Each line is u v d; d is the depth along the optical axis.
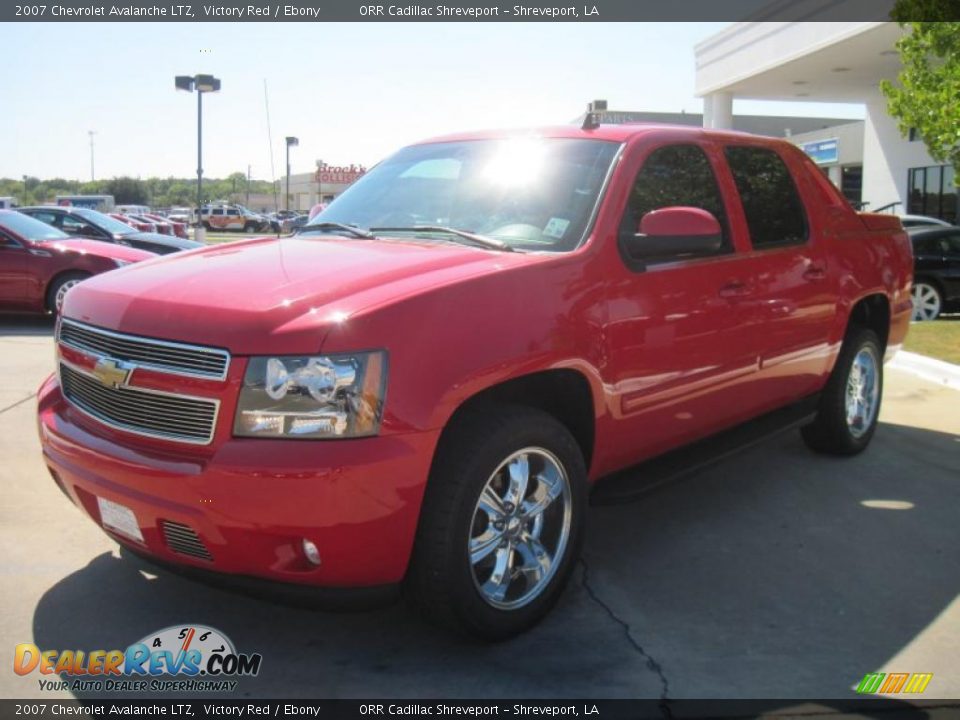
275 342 2.83
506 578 3.31
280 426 2.81
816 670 3.17
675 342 3.95
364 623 3.47
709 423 4.40
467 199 4.10
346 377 2.81
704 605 3.66
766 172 4.88
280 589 2.93
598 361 3.54
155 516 2.95
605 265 3.62
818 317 5.01
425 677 3.09
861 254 5.45
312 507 2.75
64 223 15.95
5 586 3.70
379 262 3.38
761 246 4.60
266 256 3.63
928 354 9.01
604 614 3.57
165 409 3.00
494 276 3.24
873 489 5.13
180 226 34.50
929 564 4.10
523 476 3.32
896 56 20.22
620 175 3.88
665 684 3.06
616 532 4.46
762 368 4.60
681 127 4.48
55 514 4.50
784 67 21.42
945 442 6.08
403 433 2.86
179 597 3.64
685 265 4.03
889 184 24.50
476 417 3.16
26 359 8.65
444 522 3.00
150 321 3.07
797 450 5.89
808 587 3.84
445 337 3.01
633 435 3.89
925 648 3.33
